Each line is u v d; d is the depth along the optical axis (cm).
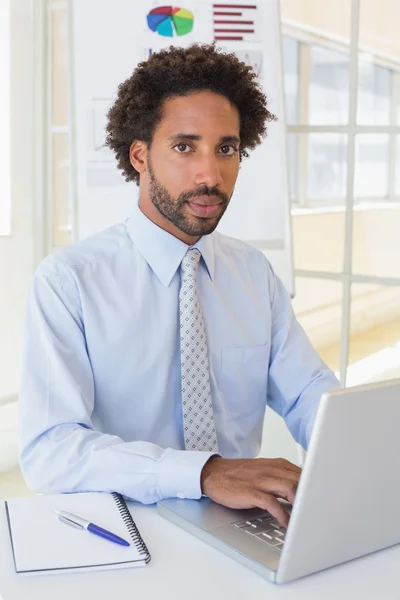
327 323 282
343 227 275
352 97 269
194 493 113
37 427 128
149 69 139
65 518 104
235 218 256
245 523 106
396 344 269
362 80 267
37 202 310
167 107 138
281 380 161
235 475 114
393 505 96
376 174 267
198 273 153
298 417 157
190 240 148
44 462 123
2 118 313
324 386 157
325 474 85
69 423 128
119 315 143
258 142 166
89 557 94
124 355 143
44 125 307
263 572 92
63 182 307
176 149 138
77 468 119
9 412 327
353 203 273
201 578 92
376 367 273
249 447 161
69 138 255
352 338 278
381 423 88
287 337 163
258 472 115
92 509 109
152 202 144
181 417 149
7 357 323
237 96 142
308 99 278
